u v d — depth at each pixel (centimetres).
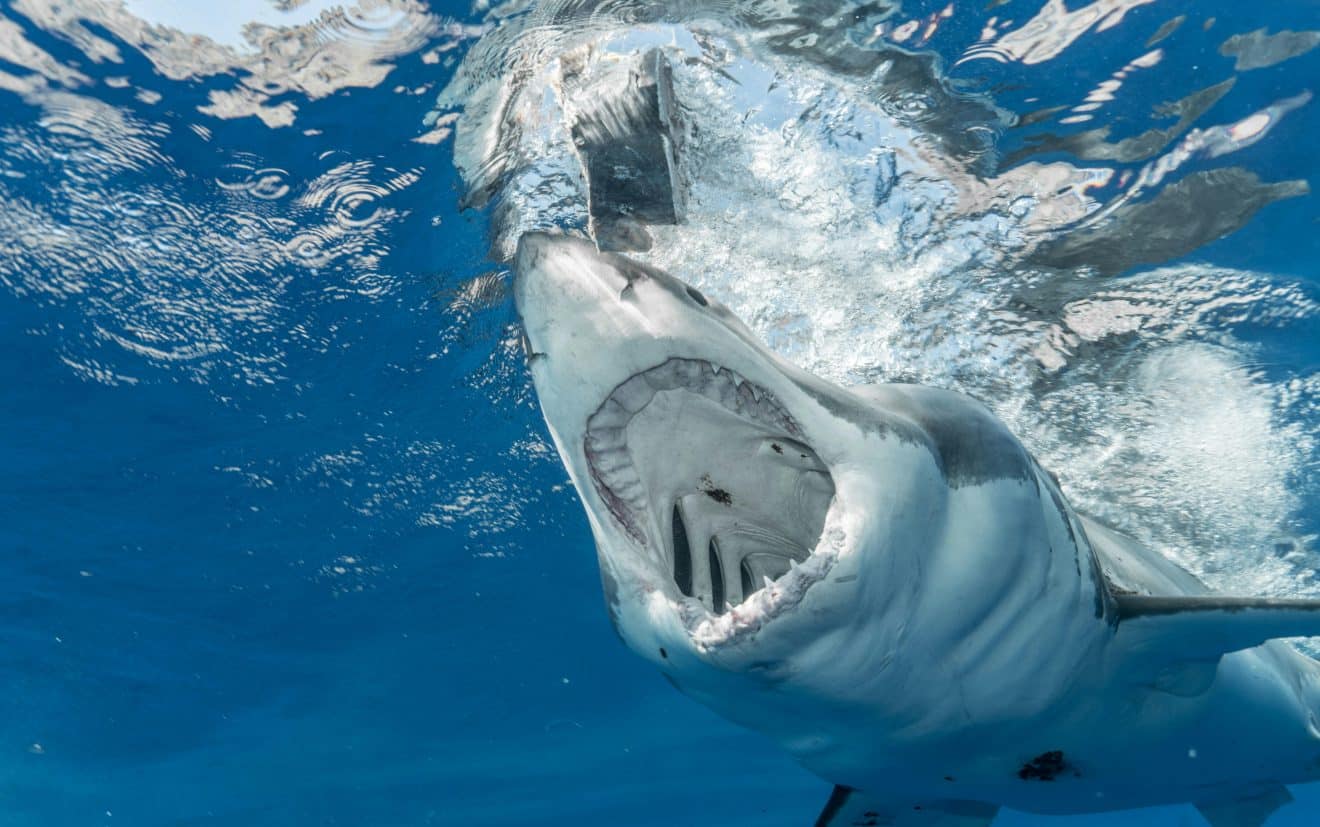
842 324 603
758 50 458
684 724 1425
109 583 995
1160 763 381
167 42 488
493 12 459
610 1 443
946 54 464
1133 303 596
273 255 622
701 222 527
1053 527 298
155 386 742
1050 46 462
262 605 1048
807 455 289
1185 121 497
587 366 236
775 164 504
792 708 282
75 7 472
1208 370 643
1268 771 434
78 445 803
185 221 595
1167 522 785
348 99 513
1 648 1094
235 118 530
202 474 851
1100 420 686
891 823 420
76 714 1231
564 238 238
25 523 902
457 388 765
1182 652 322
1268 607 301
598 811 1914
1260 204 541
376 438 823
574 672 1256
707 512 291
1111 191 528
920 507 253
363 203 579
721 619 236
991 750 322
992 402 668
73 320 673
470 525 945
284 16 471
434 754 1492
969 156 511
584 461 250
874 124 492
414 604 1076
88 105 521
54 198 578
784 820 2056
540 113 489
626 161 399
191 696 1220
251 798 1580
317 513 912
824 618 235
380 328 694
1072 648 303
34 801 1479
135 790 1479
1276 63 474
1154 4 448
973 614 273
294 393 759
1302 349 622
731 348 235
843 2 437
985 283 580
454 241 604
